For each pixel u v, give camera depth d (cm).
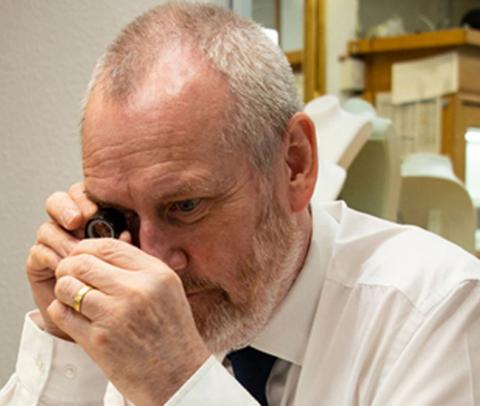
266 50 74
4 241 122
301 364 84
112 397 94
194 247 69
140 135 65
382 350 79
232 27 72
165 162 65
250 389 83
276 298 80
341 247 89
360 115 144
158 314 64
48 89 120
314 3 211
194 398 64
